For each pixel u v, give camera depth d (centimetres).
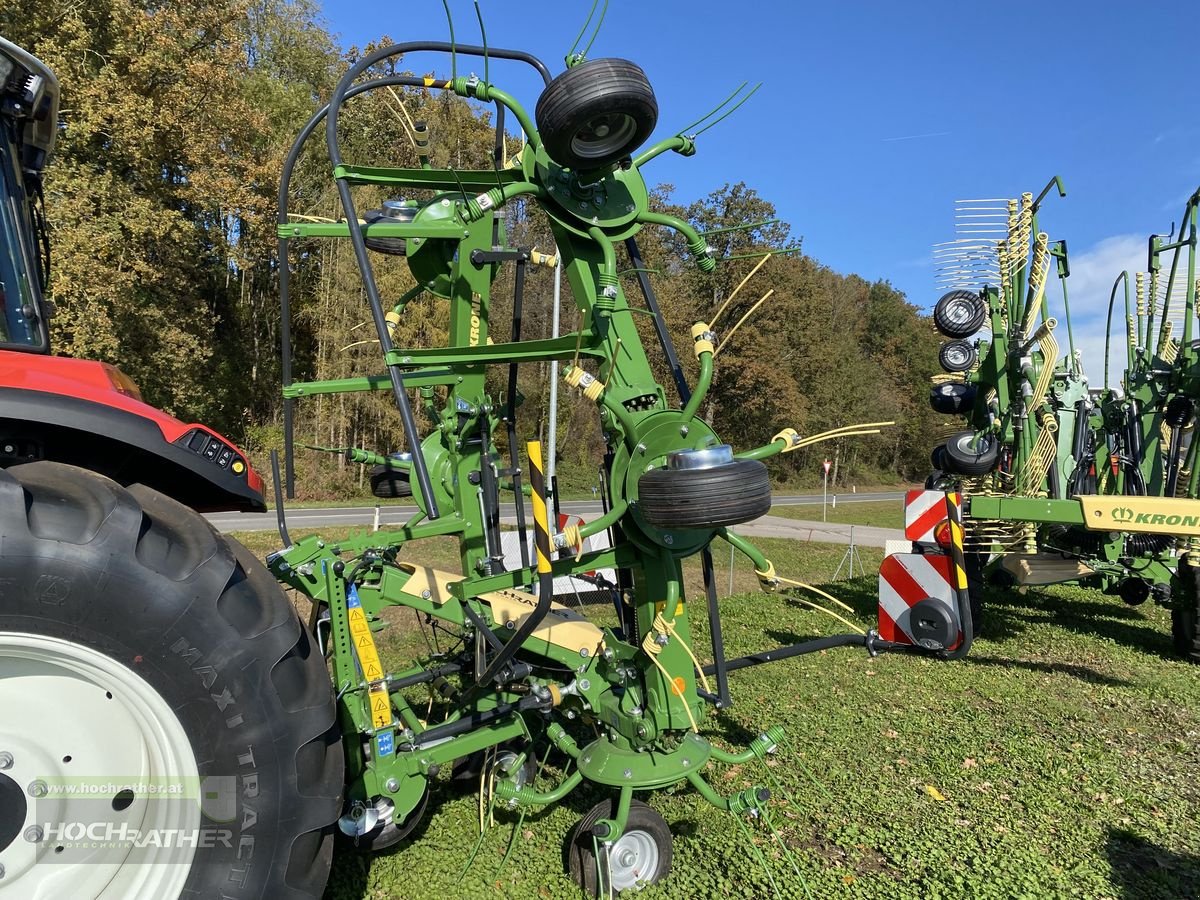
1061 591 790
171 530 201
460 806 329
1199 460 574
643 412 268
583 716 389
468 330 355
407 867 284
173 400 2017
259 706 196
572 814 322
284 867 198
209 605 192
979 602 607
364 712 264
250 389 2375
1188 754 393
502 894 269
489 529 335
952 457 597
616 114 239
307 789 204
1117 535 594
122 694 192
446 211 333
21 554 178
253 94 2339
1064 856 298
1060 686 495
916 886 277
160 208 1791
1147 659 558
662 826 278
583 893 267
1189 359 578
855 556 1120
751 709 448
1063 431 589
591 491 2488
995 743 404
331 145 242
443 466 408
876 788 353
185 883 192
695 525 233
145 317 1883
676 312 2436
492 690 322
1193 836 314
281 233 263
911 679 506
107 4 1664
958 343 664
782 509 2405
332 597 266
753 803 277
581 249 282
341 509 1962
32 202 314
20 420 210
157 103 1752
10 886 192
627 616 315
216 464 232
